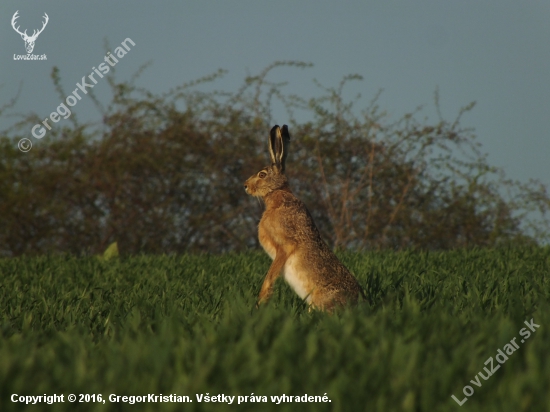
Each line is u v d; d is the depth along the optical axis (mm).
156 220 43062
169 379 10352
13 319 16500
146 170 43125
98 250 43062
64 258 33500
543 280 21547
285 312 15406
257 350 11250
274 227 19875
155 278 25359
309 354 11086
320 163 42438
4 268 29109
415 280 21719
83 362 10695
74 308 18344
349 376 10570
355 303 18578
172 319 13922
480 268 25719
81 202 43188
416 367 10750
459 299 17484
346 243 42812
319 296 18797
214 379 10289
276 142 22031
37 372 10617
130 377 10156
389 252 32844
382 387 10031
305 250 19375
